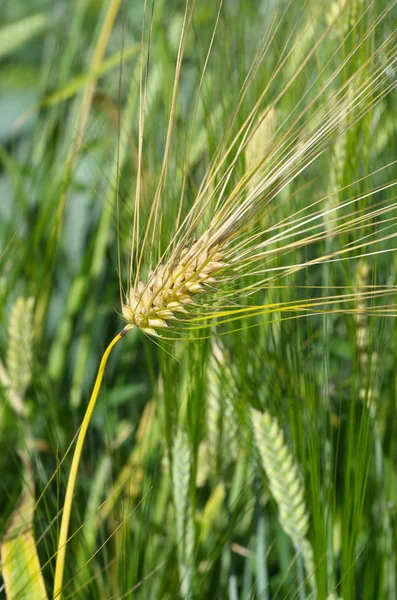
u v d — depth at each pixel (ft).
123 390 3.49
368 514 3.08
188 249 2.49
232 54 3.23
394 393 3.05
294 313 2.90
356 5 2.97
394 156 3.08
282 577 3.01
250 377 2.96
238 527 3.23
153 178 3.08
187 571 2.89
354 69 2.98
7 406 3.36
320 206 3.09
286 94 3.05
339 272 3.17
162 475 3.20
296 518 2.81
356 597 3.06
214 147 2.98
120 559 2.88
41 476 2.97
